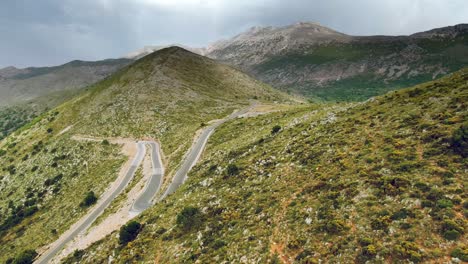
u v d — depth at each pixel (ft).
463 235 64.23
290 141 152.25
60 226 216.13
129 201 200.75
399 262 64.44
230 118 363.97
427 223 69.92
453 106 108.06
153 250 114.21
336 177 99.86
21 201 276.62
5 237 232.32
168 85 485.15
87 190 256.52
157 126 368.27
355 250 71.41
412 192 79.51
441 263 60.85
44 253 184.14
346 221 80.43
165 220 134.00
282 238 85.71
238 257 86.43
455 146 88.02
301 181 108.47
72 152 330.54
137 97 442.91
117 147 327.67
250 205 110.01
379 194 84.07
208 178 157.48
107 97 461.37
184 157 246.06
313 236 80.89
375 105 147.64
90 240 164.96
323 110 194.39
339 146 119.96
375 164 97.35
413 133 104.58
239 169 148.05
